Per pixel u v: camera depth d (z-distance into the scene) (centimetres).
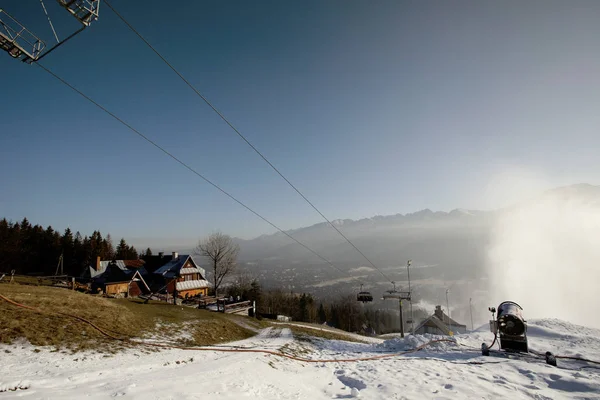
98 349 1329
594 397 884
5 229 8044
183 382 819
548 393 925
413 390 965
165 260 5972
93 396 655
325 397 937
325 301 14500
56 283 4212
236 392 805
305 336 2691
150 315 2316
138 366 1095
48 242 8775
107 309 2039
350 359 1680
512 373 1172
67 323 1559
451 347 1900
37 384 786
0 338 1232
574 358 1420
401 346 2073
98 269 5978
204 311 3228
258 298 7769
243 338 2372
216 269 6825
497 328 1611
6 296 1725
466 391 941
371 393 957
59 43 851
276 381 1023
